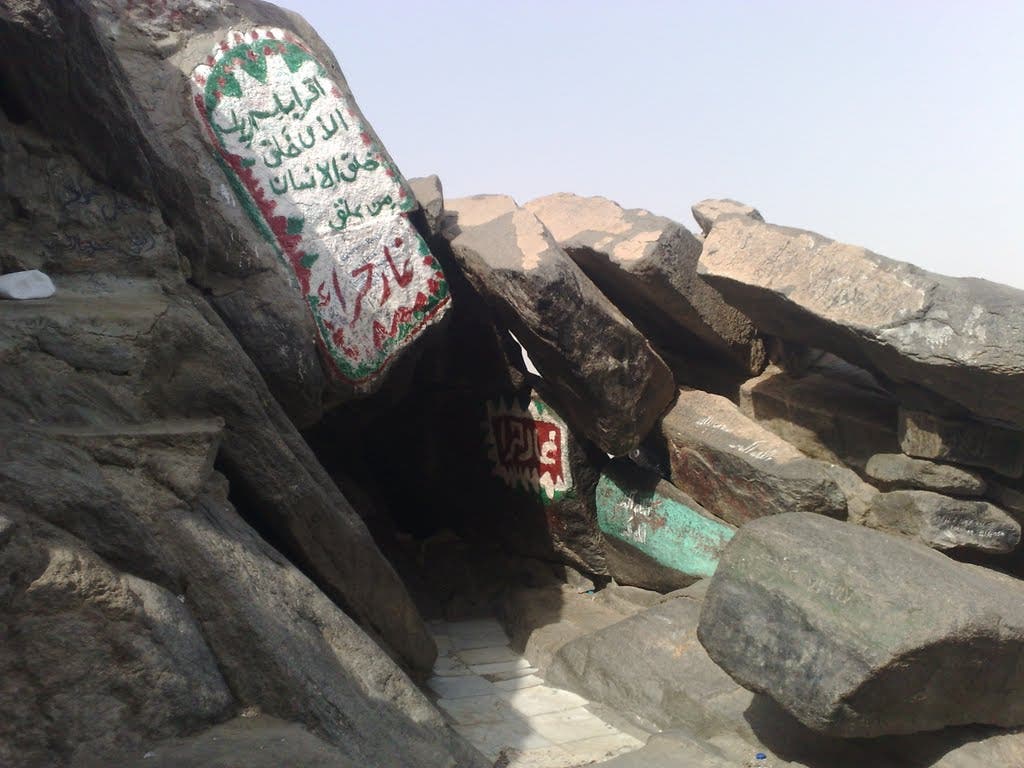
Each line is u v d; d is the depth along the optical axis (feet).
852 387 17.57
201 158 15.67
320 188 17.04
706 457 17.35
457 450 22.66
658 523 18.66
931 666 11.29
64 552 8.45
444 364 21.89
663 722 14.46
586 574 20.81
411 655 15.19
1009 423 14.44
